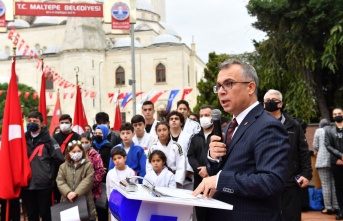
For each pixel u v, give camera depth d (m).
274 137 2.48
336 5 13.65
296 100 14.96
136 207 2.71
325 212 8.06
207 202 2.32
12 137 6.17
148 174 5.71
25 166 6.16
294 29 14.87
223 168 2.61
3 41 57.94
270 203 2.52
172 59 49.59
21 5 14.05
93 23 51.72
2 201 6.62
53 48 54.72
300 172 4.93
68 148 5.95
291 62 15.20
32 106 43.22
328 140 7.62
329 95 16.64
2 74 53.47
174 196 2.56
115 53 51.53
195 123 7.31
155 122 7.56
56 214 5.55
